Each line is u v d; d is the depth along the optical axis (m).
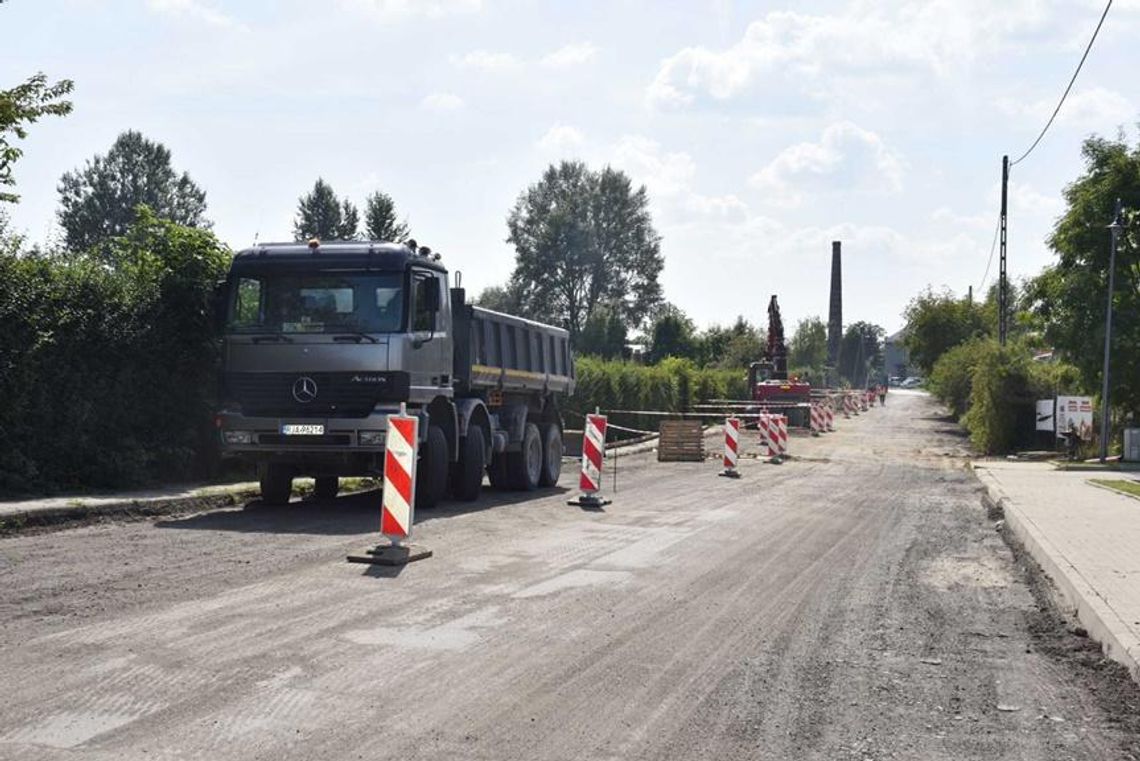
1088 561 11.27
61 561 10.06
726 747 5.46
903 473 26.14
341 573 9.84
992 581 11.05
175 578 9.34
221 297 14.69
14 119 14.13
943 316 76.00
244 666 6.54
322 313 14.40
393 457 10.80
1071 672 7.32
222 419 14.48
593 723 5.75
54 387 14.72
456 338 16.52
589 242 83.06
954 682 6.95
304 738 5.30
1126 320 31.83
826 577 10.83
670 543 12.70
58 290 14.92
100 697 5.84
